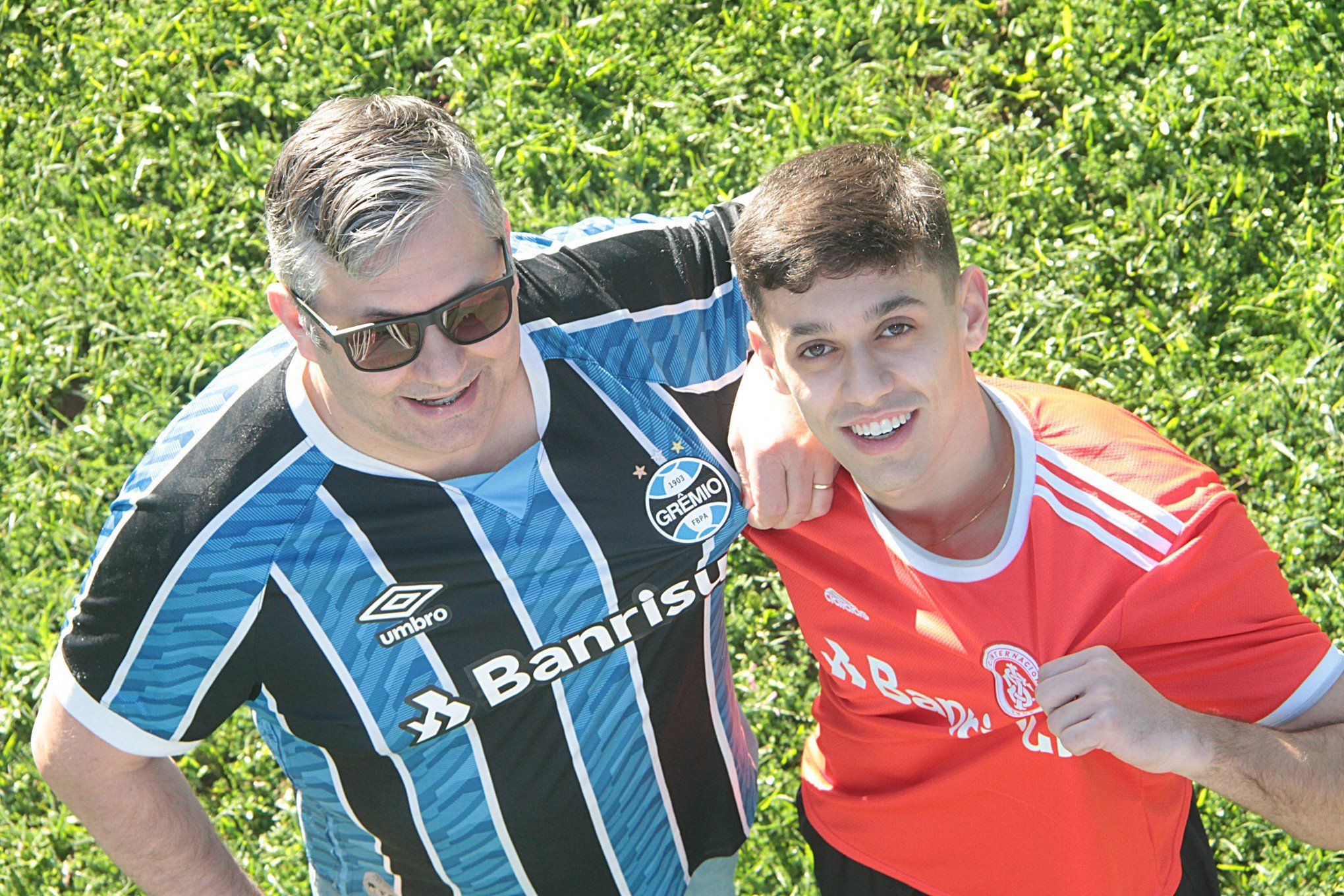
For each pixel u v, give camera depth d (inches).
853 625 98.1
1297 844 145.0
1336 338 173.2
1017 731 92.4
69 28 219.3
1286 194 187.3
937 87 204.5
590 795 101.7
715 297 97.6
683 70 204.7
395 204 72.7
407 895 107.4
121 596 83.7
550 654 93.1
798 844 153.2
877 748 104.0
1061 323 178.5
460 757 95.7
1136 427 89.1
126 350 189.6
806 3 207.6
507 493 88.1
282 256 76.0
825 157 84.7
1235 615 84.0
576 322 92.7
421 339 76.7
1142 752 79.3
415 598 87.5
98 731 87.6
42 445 181.3
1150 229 182.4
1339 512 162.2
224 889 100.3
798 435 91.6
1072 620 85.7
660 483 93.0
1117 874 97.4
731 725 114.4
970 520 89.9
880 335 82.0
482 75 206.2
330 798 100.0
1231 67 191.8
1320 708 83.6
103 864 153.8
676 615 98.3
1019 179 190.1
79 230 201.3
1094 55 198.4
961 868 103.5
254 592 84.2
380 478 84.6
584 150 197.8
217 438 84.1
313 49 212.5
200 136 208.1
